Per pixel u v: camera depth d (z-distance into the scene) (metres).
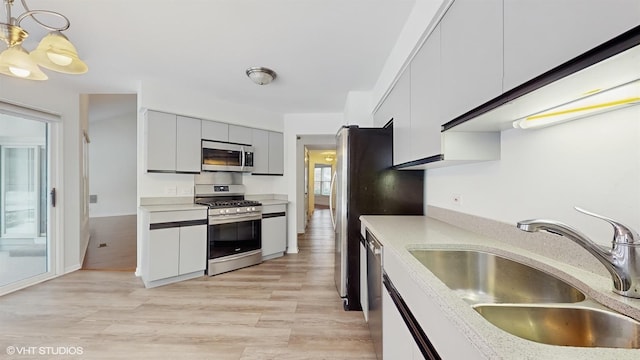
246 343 1.91
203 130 3.55
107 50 2.37
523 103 0.89
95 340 1.92
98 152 7.62
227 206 3.47
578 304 0.79
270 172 4.34
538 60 0.75
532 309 0.78
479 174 1.59
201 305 2.50
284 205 4.27
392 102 2.44
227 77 2.97
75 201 3.43
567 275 0.93
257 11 1.82
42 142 3.17
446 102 1.34
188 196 3.66
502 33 0.90
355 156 2.48
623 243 0.75
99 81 3.06
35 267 3.12
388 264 1.43
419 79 1.73
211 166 3.61
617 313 0.73
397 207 2.47
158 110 3.14
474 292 1.29
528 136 1.23
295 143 4.52
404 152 2.05
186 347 1.86
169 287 2.92
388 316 1.40
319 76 2.92
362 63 2.60
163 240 2.96
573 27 0.64
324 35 2.12
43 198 3.19
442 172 2.09
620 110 0.85
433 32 1.50
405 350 1.09
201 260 3.24
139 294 2.72
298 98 3.68
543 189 1.14
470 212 1.69
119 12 1.83
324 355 1.79
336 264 2.88
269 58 2.51
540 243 1.14
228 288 2.91
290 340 1.95
